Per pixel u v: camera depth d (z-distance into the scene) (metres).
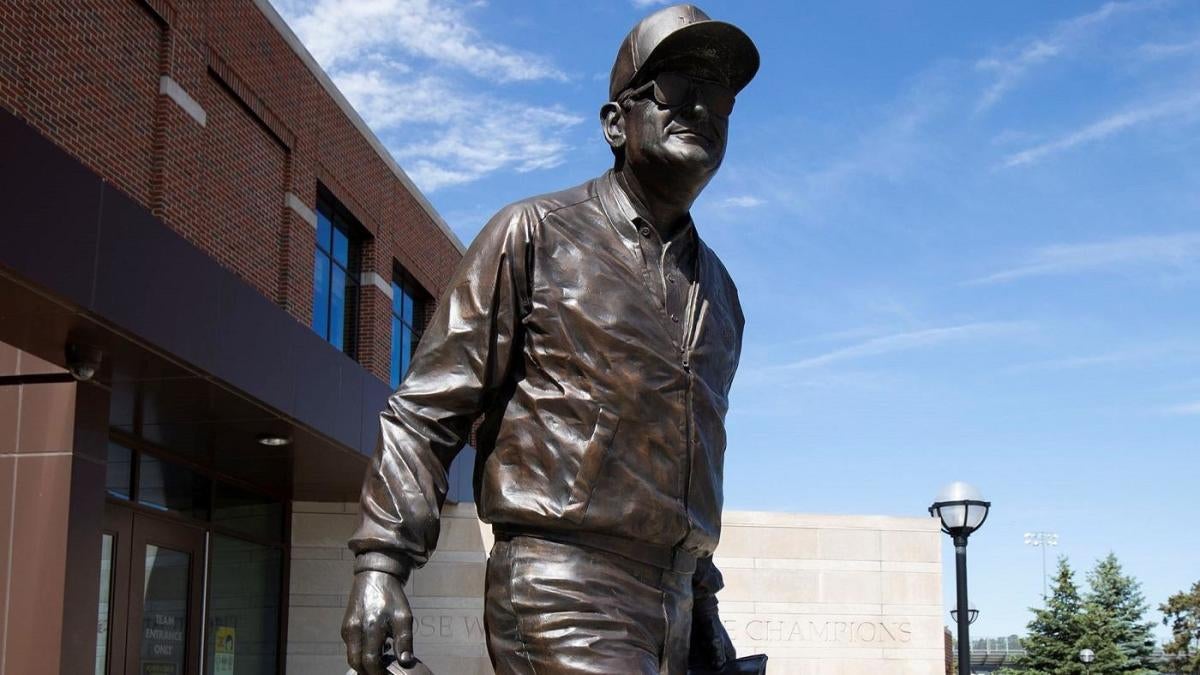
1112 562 48.72
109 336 12.06
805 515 21.67
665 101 3.68
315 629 20.41
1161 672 47.53
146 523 16.39
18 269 10.46
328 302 21.78
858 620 21.47
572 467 3.52
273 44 19.03
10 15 13.38
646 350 3.62
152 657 16.42
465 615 20.70
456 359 3.63
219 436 16.31
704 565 4.07
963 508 14.83
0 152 10.24
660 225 3.80
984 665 56.25
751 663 4.16
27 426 12.68
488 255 3.66
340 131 21.59
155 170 15.85
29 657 12.11
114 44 15.20
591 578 3.50
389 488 3.49
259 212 18.67
